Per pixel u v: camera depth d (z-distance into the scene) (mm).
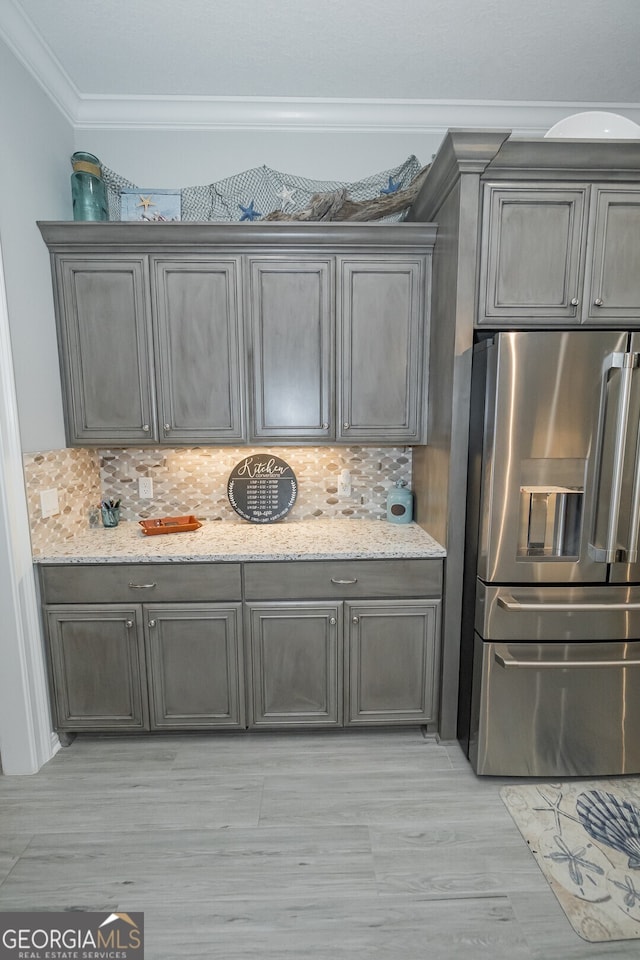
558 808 1788
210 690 2109
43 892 1472
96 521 2504
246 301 2184
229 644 2084
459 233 1829
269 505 2533
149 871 1539
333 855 1594
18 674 1920
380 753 2090
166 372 2211
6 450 1841
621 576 1812
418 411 2287
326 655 2104
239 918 1397
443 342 2045
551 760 1923
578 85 2305
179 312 2178
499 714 1893
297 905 1433
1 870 1542
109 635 2062
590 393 1717
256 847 1624
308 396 2264
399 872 1534
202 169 2463
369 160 2502
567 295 1887
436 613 2088
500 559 1804
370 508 2635
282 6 1801
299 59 2094
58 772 1981
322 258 2174
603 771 1938
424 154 2516
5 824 1722
